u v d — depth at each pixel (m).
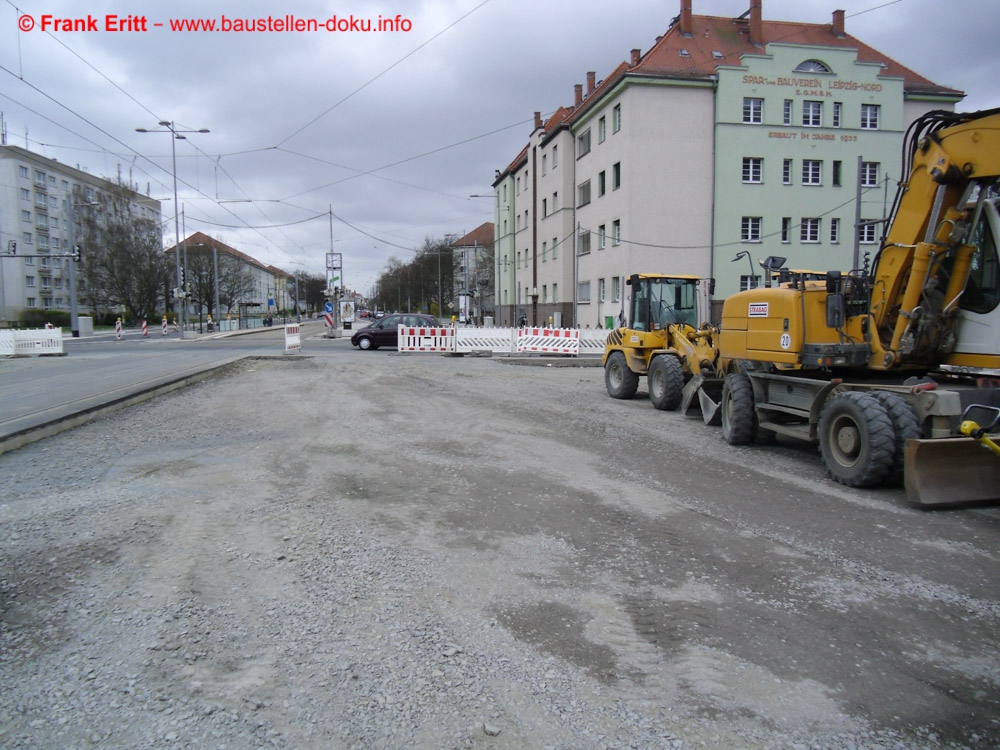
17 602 4.26
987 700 3.27
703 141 33.34
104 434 9.95
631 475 7.59
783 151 33.81
